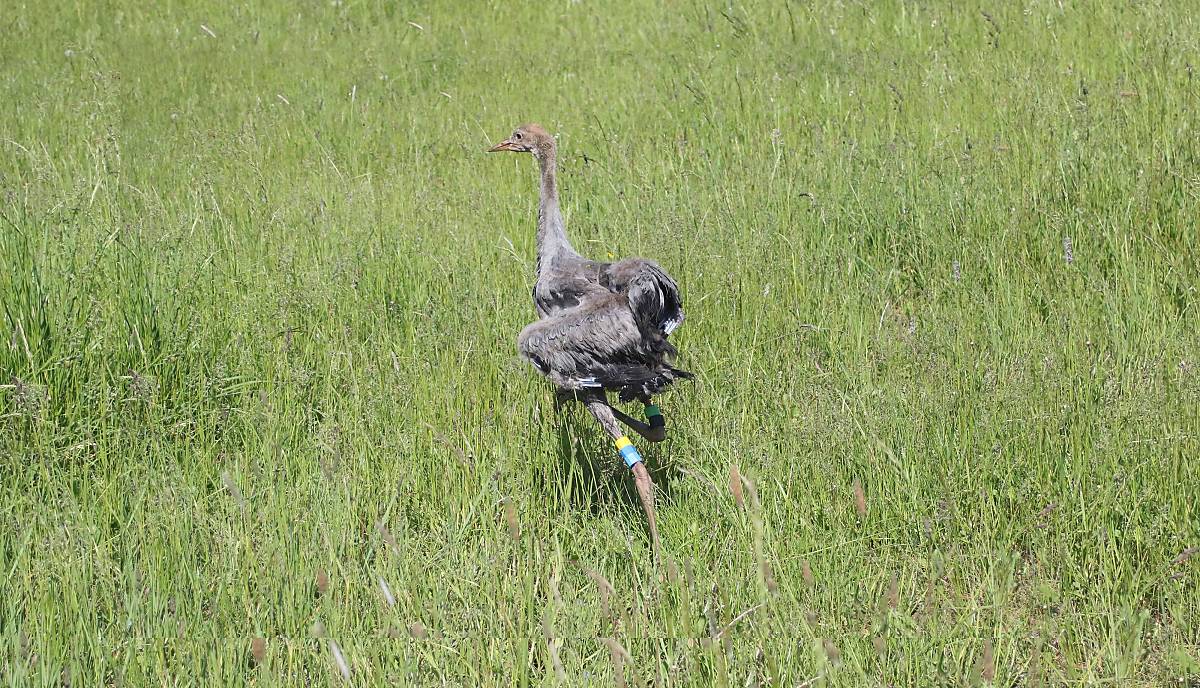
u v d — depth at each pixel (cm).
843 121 2050
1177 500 1041
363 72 2728
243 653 898
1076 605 977
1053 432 1122
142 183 1991
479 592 997
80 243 1448
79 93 2598
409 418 1253
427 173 2027
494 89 2553
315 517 1066
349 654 896
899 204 1688
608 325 1109
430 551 1062
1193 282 1445
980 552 1020
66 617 926
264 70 2794
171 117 2455
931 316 1424
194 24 3145
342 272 1552
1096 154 1689
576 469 1202
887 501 1096
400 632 900
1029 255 1566
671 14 2889
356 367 1362
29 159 2044
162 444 1187
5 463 1130
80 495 1105
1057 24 2355
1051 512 1043
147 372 1259
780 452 1164
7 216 1466
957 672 830
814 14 2684
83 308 1291
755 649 891
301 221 1770
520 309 1449
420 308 1491
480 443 1198
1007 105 1973
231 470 1168
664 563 995
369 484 1134
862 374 1260
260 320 1438
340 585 995
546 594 1024
